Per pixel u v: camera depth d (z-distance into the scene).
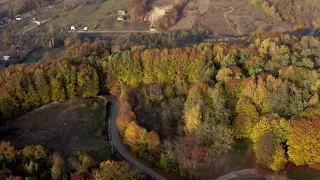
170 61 195.25
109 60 198.75
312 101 146.12
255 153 143.62
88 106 192.00
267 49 193.62
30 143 164.25
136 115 171.12
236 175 137.88
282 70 166.88
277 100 151.25
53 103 194.25
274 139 138.38
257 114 151.00
